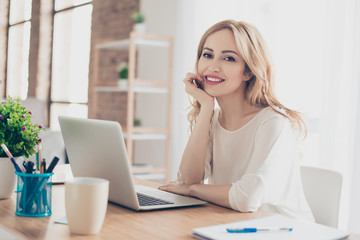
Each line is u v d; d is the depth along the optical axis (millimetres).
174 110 4172
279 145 1461
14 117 1348
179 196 1470
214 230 1063
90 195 1032
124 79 4219
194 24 3971
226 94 1568
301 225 1148
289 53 3330
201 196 1430
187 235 1070
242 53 1508
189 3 4023
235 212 1317
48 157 2184
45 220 1162
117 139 1208
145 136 4109
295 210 1499
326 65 2979
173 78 4219
